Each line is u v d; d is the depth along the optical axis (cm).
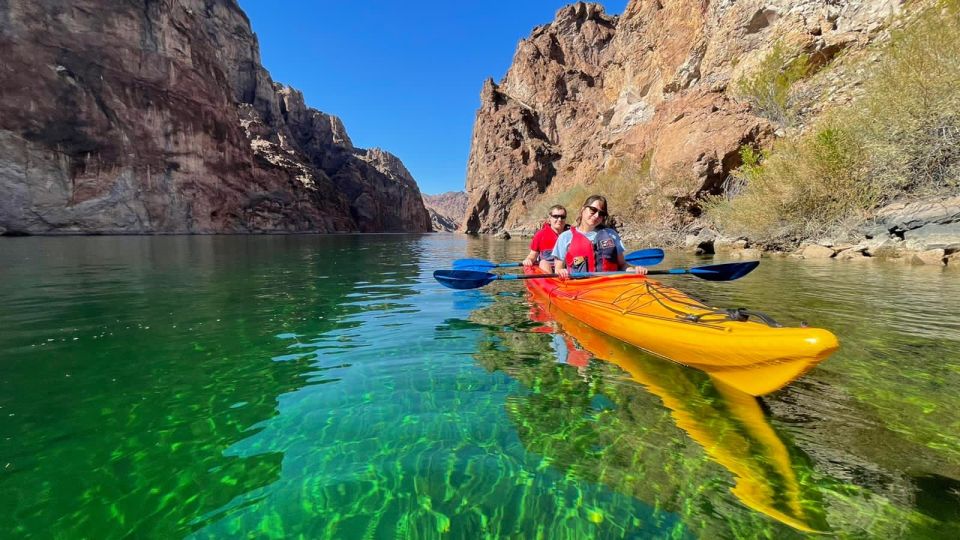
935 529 151
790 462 192
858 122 1074
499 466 192
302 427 227
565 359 332
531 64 5519
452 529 155
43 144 2875
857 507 163
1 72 2745
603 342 377
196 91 3919
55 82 2975
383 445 209
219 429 225
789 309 449
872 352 319
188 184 3756
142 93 3444
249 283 750
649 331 334
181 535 152
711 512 163
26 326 435
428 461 196
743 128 1738
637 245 1803
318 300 587
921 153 959
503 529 155
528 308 532
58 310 510
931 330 371
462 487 178
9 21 2794
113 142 3231
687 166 1852
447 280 499
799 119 1733
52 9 2995
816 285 598
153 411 245
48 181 2888
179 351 355
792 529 153
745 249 1283
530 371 307
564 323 451
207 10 5859
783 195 1207
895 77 993
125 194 3275
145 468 191
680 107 2452
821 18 1912
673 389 273
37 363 325
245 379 294
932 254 780
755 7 2258
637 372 302
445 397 263
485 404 254
